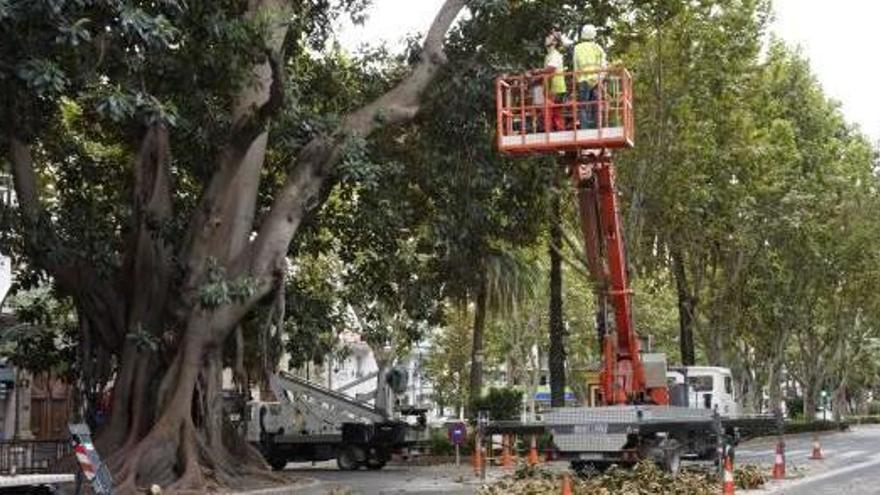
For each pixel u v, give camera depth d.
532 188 29.47
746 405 64.94
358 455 36.41
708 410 29.25
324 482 27.42
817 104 51.59
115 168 30.81
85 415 27.22
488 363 83.12
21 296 36.59
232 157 24.98
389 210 31.06
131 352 25.23
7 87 17.80
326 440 37.00
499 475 30.42
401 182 30.33
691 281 53.72
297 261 42.75
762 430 32.53
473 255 33.94
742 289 54.78
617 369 25.75
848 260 57.28
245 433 31.70
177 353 24.70
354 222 32.94
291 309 33.94
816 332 70.56
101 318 26.03
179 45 19.94
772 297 57.69
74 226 25.42
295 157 28.14
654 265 46.31
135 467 22.89
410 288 37.09
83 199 30.17
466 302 48.12
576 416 26.28
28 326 32.62
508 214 31.05
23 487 15.88
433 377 79.19
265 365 27.94
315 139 26.06
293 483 25.44
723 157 40.62
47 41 16.61
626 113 22.53
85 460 16.50
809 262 55.59
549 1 27.64
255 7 24.05
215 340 24.75
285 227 25.62
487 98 27.00
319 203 27.73
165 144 25.78
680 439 27.73
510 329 71.06
